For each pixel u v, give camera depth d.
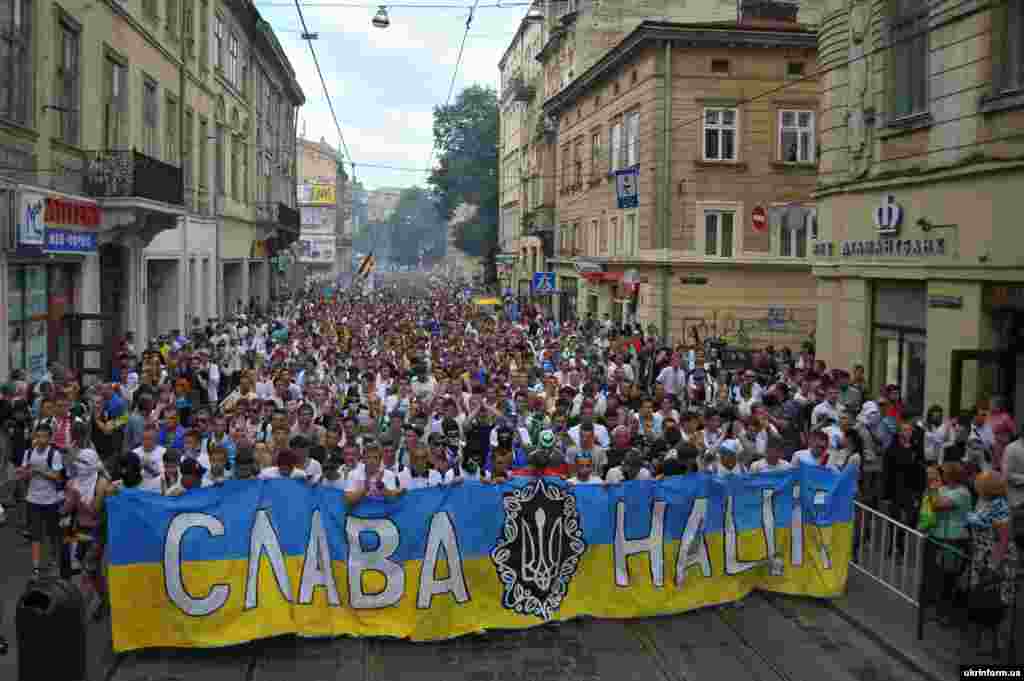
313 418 13.00
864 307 18.56
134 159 21.42
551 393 16.50
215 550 8.84
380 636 9.19
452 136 81.75
